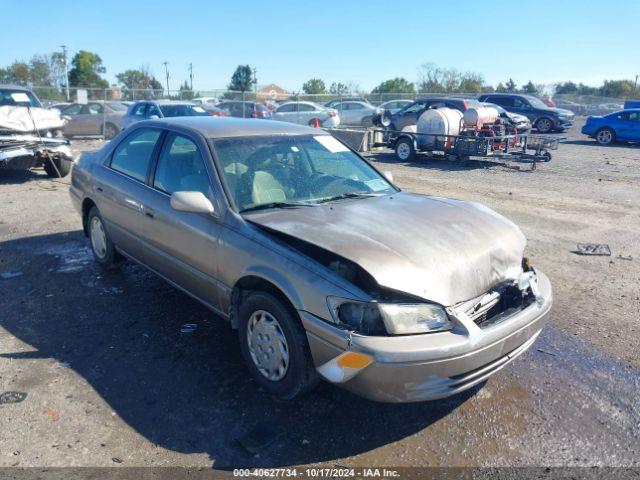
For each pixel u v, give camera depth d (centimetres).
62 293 507
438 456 299
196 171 405
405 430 321
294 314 322
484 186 1153
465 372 297
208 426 318
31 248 644
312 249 325
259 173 402
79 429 312
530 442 312
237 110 2431
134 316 461
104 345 411
